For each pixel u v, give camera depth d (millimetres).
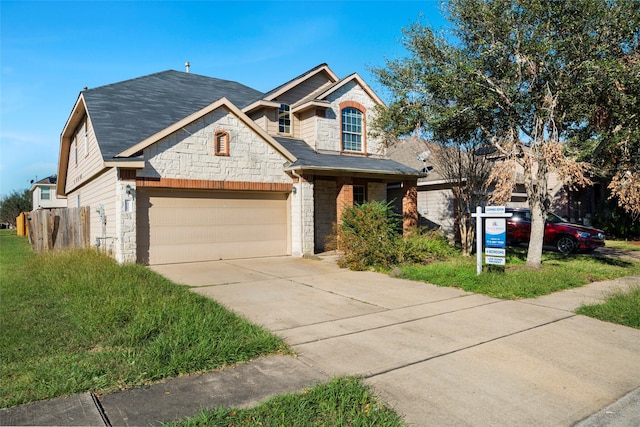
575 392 4152
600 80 9148
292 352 5082
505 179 9828
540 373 4582
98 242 12586
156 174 11336
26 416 3438
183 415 3518
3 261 12992
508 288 8453
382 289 8859
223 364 4613
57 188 21797
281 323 6348
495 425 3531
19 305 6766
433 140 13359
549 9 9258
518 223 16891
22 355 4668
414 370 4609
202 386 4090
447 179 15328
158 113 13945
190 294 7480
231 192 13008
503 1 9594
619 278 10242
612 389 4227
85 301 6668
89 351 4848
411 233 13688
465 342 5539
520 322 6461
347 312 7020
